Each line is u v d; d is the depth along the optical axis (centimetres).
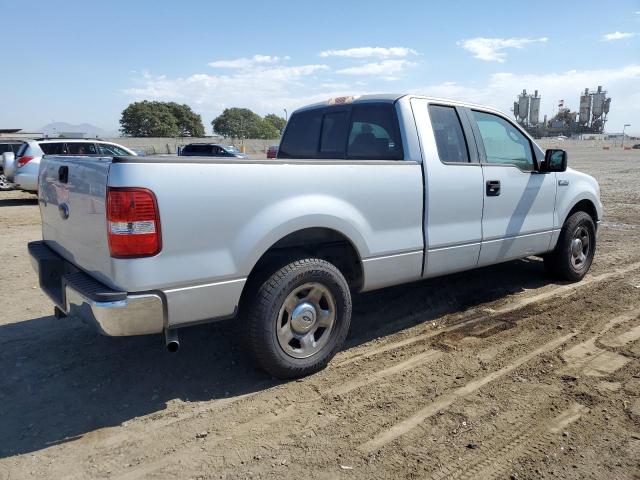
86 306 311
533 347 433
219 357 416
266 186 343
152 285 306
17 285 620
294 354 372
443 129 468
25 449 297
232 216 330
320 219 367
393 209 414
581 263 629
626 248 827
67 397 356
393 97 458
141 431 315
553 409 335
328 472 274
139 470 278
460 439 303
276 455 290
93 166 316
